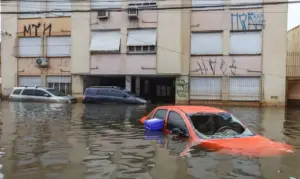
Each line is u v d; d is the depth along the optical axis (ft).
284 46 72.23
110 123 33.47
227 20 75.36
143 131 26.32
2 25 87.56
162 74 77.82
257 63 73.82
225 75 75.72
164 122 24.35
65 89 84.58
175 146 19.45
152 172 14.74
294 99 74.28
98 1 80.84
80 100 82.23
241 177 13.82
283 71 72.18
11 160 17.33
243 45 74.64
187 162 16.02
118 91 70.79
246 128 20.97
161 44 77.30
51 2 84.48
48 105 62.75
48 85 85.66
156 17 77.51
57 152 19.22
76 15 82.07
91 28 81.41
